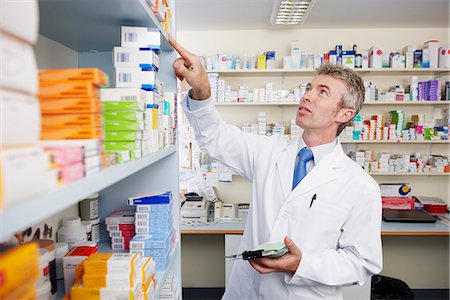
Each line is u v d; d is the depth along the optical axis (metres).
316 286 1.37
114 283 0.73
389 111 3.41
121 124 0.68
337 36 3.45
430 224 2.93
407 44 3.44
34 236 0.93
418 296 3.58
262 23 3.25
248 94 3.27
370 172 3.22
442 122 3.27
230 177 3.29
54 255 0.87
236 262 1.64
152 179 1.36
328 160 1.46
